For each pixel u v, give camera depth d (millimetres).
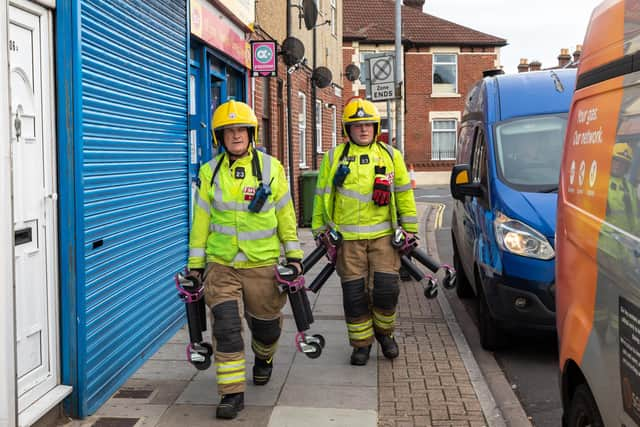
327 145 20625
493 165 6910
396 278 5988
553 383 5914
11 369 3549
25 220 4219
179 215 7074
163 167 6539
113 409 4934
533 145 7047
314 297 8781
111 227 5199
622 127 3156
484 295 6594
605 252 3150
